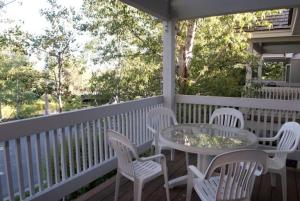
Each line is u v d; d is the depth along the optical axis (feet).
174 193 8.82
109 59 23.48
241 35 20.70
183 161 11.94
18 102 25.79
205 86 20.93
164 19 13.32
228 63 21.30
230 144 7.27
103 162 10.13
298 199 8.51
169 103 14.32
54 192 7.92
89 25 23.52
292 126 8.16
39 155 7.51
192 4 12.90
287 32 24.47
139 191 6.99
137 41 22.66
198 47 20.86
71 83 27.63
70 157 8.67
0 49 25.05
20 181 6.97
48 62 26.86
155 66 21.94
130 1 10.39
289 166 11.85
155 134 9.61
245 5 11.82
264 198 8.57
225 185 5.70
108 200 8.35
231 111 10.62
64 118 8.13
